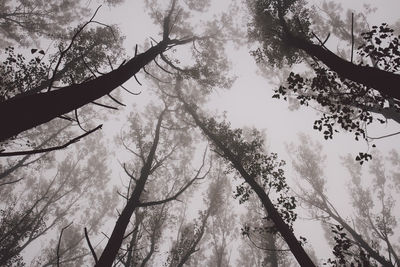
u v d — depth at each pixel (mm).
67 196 23750
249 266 24391
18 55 10047
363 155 6871
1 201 20797
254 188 10922
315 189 21562
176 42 13008
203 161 14156
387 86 4203
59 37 13914
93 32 13852
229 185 22438
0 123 1352
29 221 18062
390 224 19234
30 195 22516
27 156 18844
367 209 21531
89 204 25656
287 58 12766
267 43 13016
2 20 17250
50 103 1593
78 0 18141
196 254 23453
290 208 10281
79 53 12562
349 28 15844
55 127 21625
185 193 23047
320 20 16547
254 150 13297
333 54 6035
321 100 7613
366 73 4664
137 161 19438
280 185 11453
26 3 17375
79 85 1897
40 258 21094
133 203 10875
